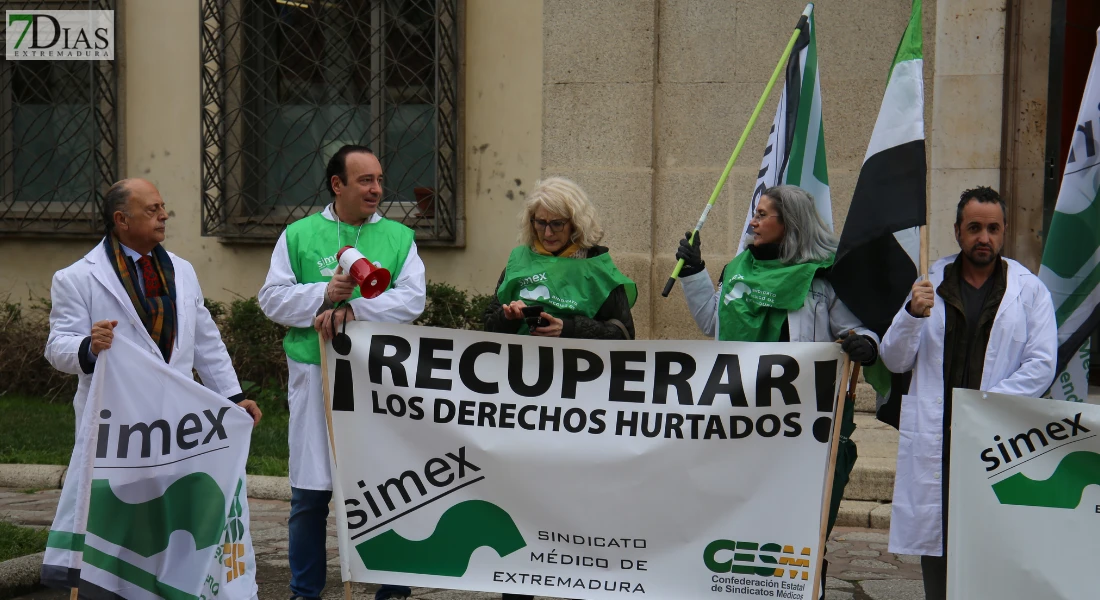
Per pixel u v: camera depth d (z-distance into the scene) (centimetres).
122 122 1006
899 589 539
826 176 561
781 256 441
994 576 397
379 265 467
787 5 855
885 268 429
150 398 423
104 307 432
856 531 646
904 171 421
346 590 437
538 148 933
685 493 423
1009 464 396
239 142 984
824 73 852
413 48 951
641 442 426
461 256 957
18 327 977
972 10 806
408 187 966
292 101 987
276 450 784
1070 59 866
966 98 813
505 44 935
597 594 427
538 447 432
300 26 980
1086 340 438
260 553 603
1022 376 405
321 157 984
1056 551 392
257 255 987
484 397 435
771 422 418
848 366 408
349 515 439
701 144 878
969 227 413
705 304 470
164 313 439
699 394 423
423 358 438
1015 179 820
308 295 454
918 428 415
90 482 413
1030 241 823
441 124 941
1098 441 388
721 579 421
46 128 1025
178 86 998
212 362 458
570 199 445
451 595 532
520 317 436
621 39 877
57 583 414
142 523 423
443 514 437
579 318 442
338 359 441
